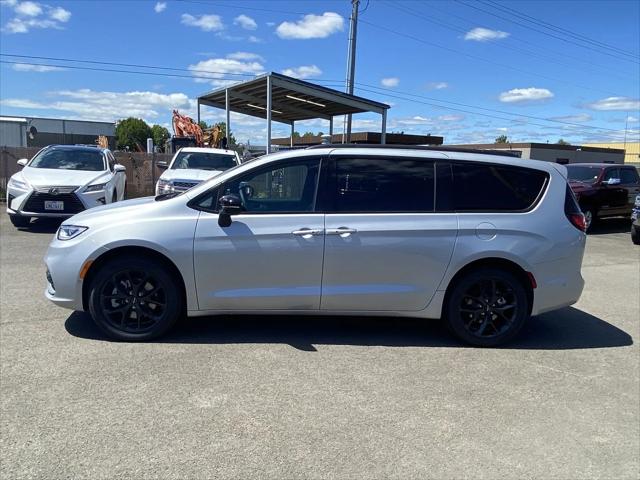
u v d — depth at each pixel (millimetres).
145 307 4699
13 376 3926
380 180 4828
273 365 4320
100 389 3766
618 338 5406
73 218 4863
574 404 3879
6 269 7391
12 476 2766
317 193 4754
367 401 3768
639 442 3396
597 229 15828
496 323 5012
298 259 4660
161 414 3459
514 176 4996
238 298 4680
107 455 2986
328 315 5195
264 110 25281
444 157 4922
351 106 19500
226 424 3373
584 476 3014
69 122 69938
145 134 93688
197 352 4527
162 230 4562
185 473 2859
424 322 5664
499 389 4070
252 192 4750
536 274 4891
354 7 25453
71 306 4688
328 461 3029
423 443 3264
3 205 15984
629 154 82188
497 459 3137
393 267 4750
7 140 55656
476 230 4801
